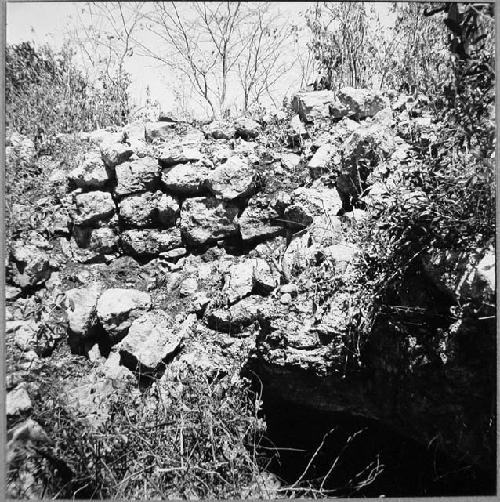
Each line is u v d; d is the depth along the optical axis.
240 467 2.68
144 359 2.96
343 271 2.71
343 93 3.52
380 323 2.56
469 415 2.36
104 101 3.84
